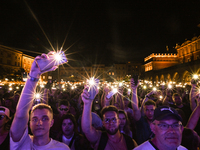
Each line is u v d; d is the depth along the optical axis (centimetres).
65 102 398
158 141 166
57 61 134
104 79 7788
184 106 556
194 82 405
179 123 162
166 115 158
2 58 4456
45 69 138
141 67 7412
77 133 283
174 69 4066
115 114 227
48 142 185
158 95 688
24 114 150
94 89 199
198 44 4559
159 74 5034
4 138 221
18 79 3331
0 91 840
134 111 317
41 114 179
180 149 172
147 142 175
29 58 5800
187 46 5153
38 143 179
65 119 286
